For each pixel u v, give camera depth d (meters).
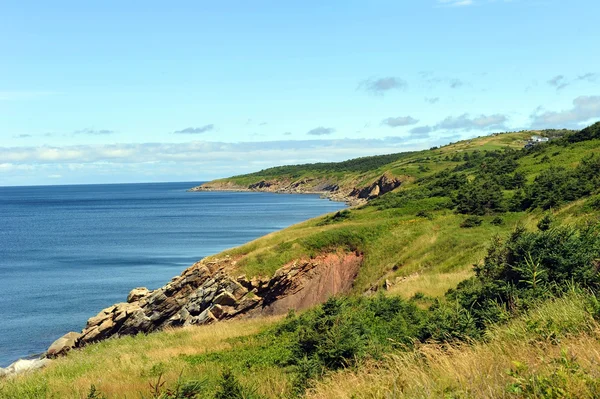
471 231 45.50
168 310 45.41
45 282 65.62
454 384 6.93
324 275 46.00
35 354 40.12
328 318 14.30
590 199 39.09
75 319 49.44
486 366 7.23
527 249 13.29
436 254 42.28
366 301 22.09
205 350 22.36
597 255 12.36
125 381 16.61
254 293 43.66
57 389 16.23
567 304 9.48
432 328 11.73
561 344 7.45
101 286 62.88
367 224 51.59
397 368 8.53
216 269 46.50
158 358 20.91
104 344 28.34
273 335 23.38
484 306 12.52
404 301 22.42
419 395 6.95
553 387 5.63
